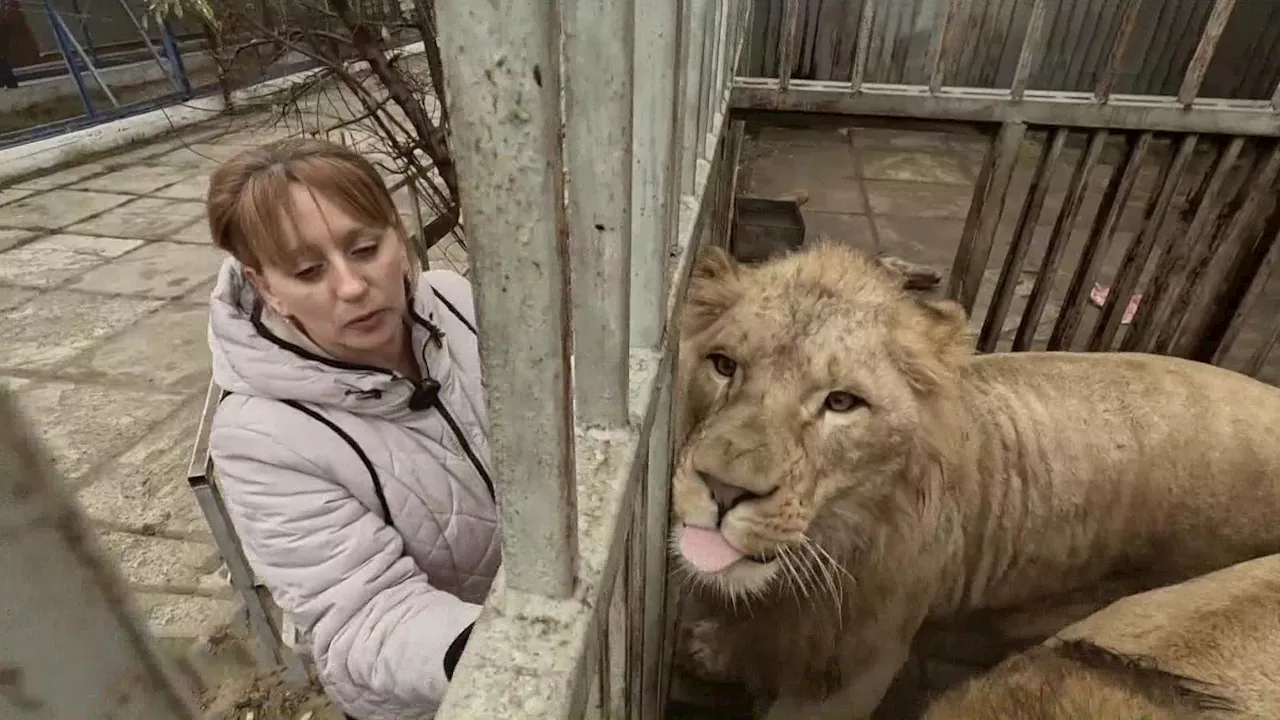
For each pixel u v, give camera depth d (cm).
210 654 227
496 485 63
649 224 104
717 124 234
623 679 107
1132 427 220
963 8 301
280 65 410
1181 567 226
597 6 69
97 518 275
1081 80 677
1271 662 150
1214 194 312
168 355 371
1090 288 341
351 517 119
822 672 204
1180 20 651
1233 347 397
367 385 120
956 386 189
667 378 124
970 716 158
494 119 50
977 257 331
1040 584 231
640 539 111
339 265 111
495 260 54
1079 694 153
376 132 310
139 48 650
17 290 430
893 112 304
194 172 577
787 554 165
